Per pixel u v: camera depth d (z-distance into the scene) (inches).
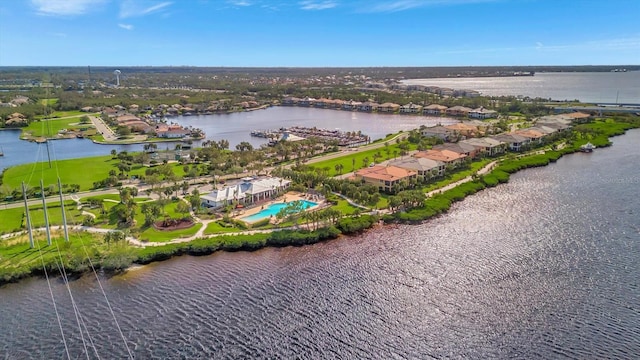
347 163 7859.3
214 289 3592.5
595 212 5142.7
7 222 4928.6
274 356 2770.7
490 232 4650.6
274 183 6072.8
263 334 2987.2
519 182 6535.4
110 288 3651.6
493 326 3029.0
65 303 3435.0
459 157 7322.8
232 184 6604.3
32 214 5191.9
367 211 5290.4
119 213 5014.8
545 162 7539.4
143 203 5605.3
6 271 3789.4
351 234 4714.6
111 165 7805.1
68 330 3083.2
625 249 4146.2
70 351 2861.7
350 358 2746.1
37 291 3634.4
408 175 6274.6
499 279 3654.0
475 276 3713.1
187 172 7145.7
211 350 2834.6
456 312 3198.8
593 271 3742.6
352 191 5723.4
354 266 3951.8
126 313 3270.2
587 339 2871.6
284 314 3211.1
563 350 2775.6
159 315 3233.3
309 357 2758.4
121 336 2999.5
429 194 5954.7
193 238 4525.1
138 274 3887.8
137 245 4330.7
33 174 7155.5
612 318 3085.6
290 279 3737.7
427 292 3476.9
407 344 2866.6
